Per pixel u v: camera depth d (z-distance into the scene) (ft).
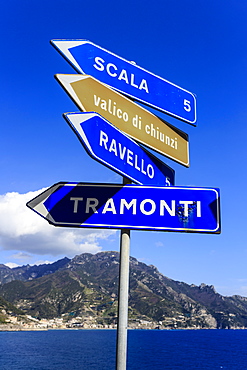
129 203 14.58
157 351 593.01
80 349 597.11
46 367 373.81
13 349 582.35
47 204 14.60
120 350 12.14
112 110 15.16
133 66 17.26
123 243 14.02
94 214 14.44
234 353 583.99
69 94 13.64
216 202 14.58
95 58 15.80
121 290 13.07
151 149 16.58
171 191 14.79
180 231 14.24
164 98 18.07
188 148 19.08
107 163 13.47
